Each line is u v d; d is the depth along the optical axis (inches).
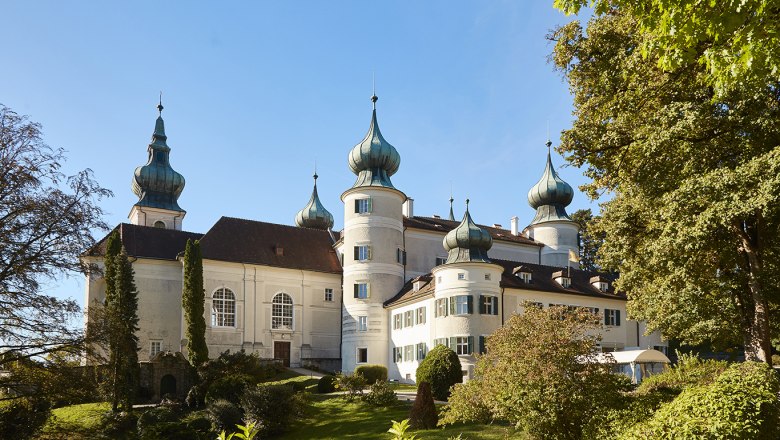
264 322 2388.0
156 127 3193.9
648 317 1280.8
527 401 716.7
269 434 1379.2
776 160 722.2
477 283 2005.4
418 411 1171.9
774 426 553.9
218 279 2341.3
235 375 1658.5
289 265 2487.7
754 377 587.8
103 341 887.1
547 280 2290.8
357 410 1476.4
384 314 2349.9
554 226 2783.0
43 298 812.6
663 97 882.8
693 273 932.0
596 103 965.8
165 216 3073.3
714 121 820.6
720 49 482.0
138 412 1581.0
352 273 2391.7
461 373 1574.8
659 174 878.4
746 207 737.6
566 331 751.7
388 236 2406.5
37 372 808.9
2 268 793.6
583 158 989.2
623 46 921.5
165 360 1891.0
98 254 906.7
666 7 458.3
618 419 685.9
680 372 1178.0
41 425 800.3
